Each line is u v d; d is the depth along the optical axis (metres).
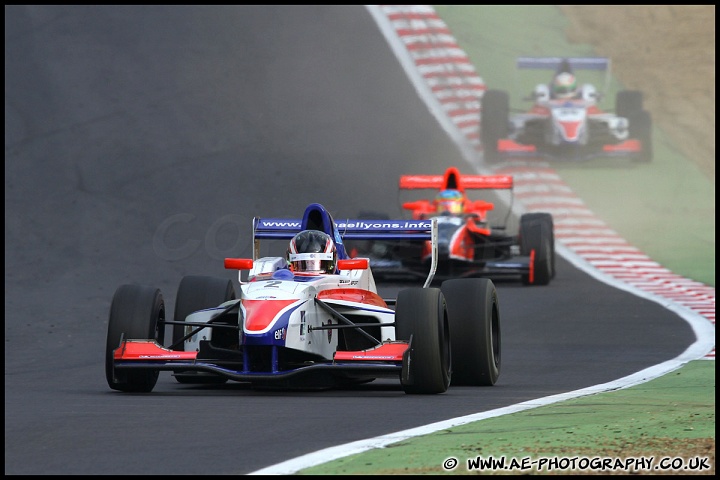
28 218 86.31
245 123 115.81
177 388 37.75
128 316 35.38
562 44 149.75
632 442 25.73
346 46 139.75
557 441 25.91
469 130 121.06
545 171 111.06
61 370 42.94
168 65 129.88
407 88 130.38
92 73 126.06
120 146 106.31
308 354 35.06
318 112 121.19
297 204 94.19
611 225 95.75
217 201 92.75
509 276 77.69
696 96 138.62
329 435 26.97
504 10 157.88
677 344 49.50
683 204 102.56
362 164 107.94
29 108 115.50
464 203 71.88
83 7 144.75
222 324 35.44
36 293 66.75
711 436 26.45
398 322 34.44
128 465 23.80
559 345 49.72
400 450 24.92
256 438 26.62
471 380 37.72
